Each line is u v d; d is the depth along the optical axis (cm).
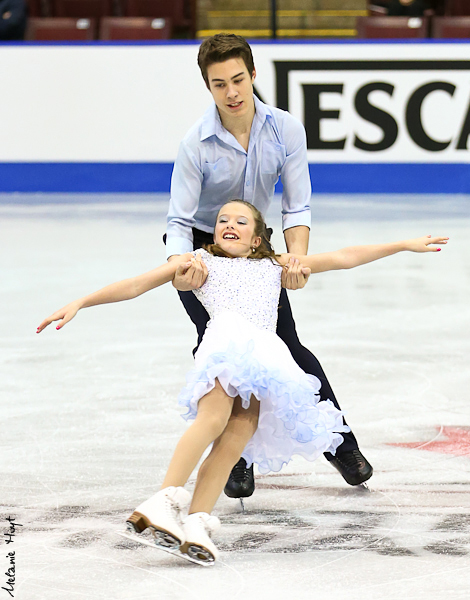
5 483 1005
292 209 1084
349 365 1455
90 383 1381
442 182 3369
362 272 2244
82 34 3734
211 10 4450
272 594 741
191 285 935
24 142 3459
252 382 834
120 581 769
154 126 3409
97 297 869
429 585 754
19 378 1410
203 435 805
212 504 812
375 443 1119
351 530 879
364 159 3366
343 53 3278
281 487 1009
